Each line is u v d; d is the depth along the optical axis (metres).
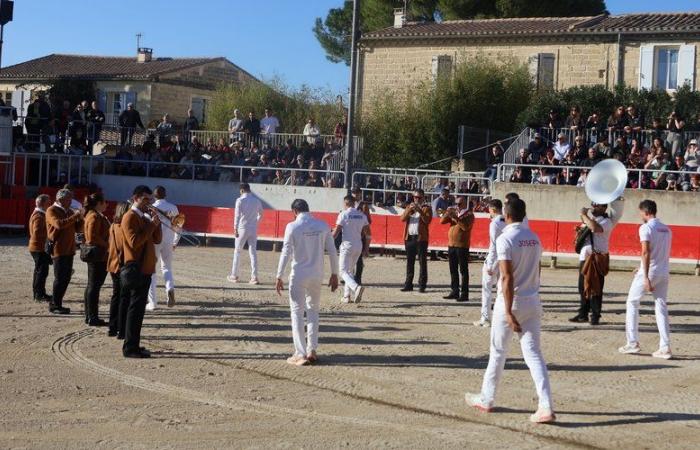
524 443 7.91
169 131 34.09
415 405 9.18
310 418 8.60
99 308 14.84
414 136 35.91
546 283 20.42
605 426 8.54
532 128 28.03
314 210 28.89
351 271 16.41
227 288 17.83
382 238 26.27
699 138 25.69
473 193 27.28
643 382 10.49
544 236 24.34
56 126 32.28
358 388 9.88
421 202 18.00
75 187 30.66
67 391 9.43
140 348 11.30
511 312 8.55
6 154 30.20
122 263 11.34
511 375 10.66
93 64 50.28
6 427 8.07
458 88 35.31
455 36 36.22
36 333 12.56
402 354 11.75
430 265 23.81
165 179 31.05
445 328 13.80
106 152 33.22
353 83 23.81
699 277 22.23
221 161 31.17
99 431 8.01
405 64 37.56
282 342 12.40
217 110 41.88
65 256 14.09
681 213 23.53
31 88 48.69
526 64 35.34
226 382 10.02
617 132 26.81
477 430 8.29
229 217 28.17
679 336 13.68
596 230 14.37
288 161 30.67
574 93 30.77
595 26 34.06
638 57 33.28
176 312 14.75
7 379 9.89
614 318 15.30
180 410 8.79
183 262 22.58
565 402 9.44
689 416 8.98
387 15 45.16
